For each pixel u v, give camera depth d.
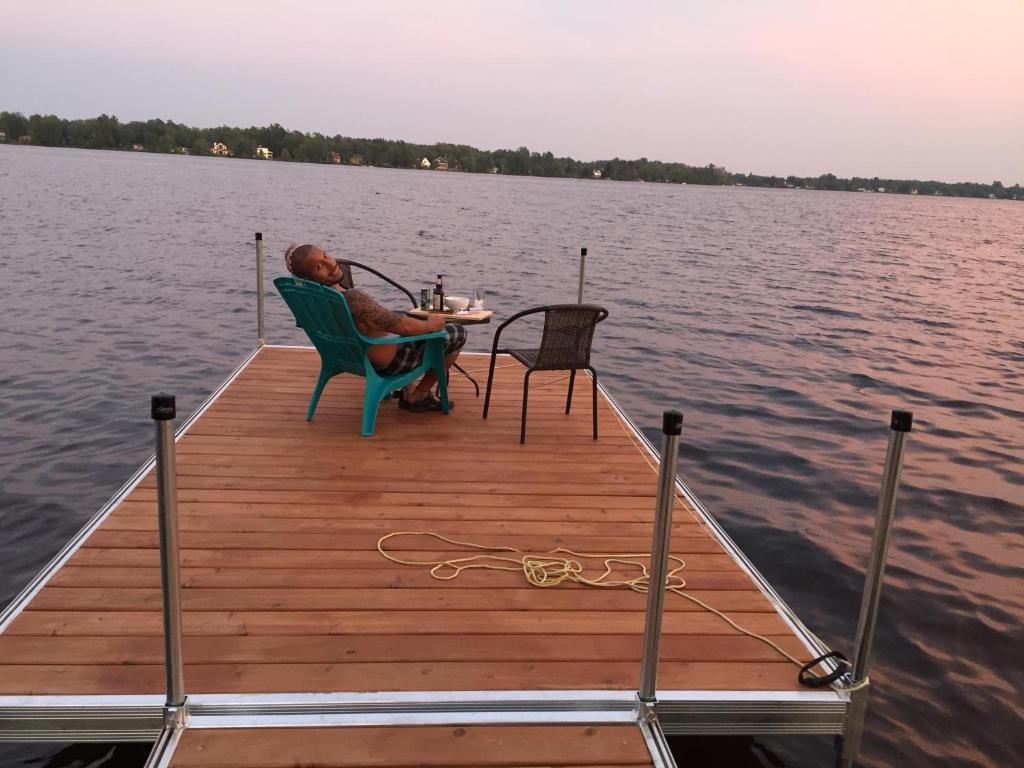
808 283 20.56
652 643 2.28
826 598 4.29
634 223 44.06
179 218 29.30
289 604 2.90
